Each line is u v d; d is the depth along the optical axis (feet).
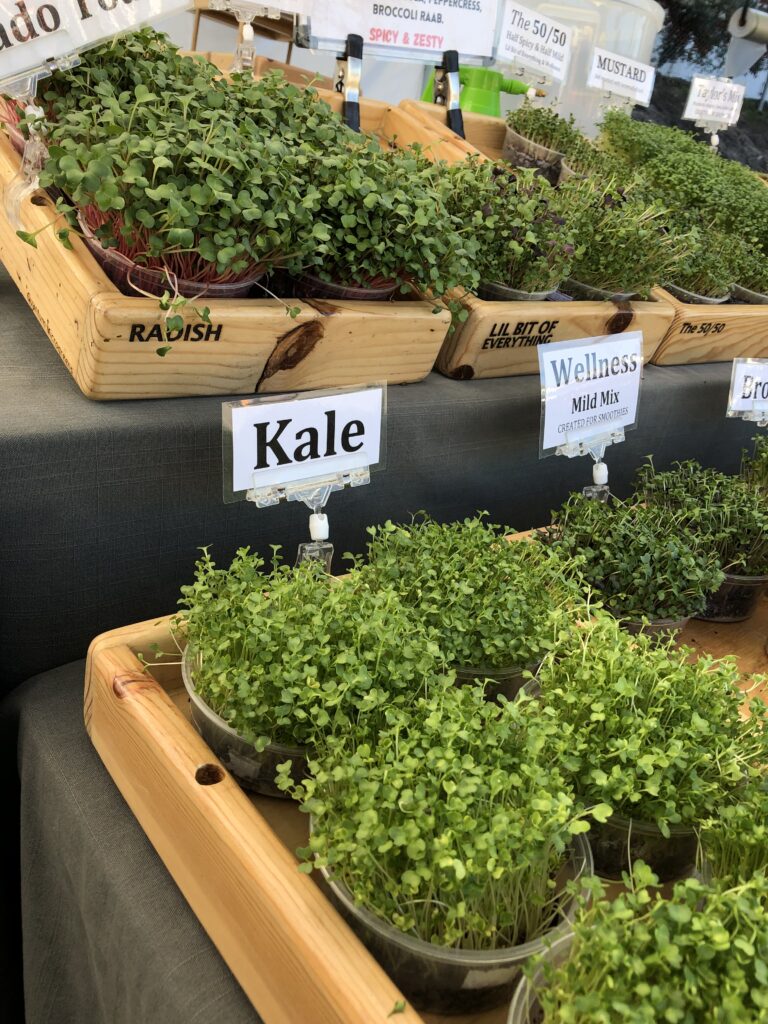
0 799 4.41
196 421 4.18
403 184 4.55
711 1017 2.08
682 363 7.33
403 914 2.56
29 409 3.93
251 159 3.92
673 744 2.90
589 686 3.26
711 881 2.87
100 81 4.20
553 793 2.73
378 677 3.12
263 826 2.81
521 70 8.23
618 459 6.77
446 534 4.23
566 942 2.52
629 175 8.10
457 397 5.30
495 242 5.40
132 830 3.36
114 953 3.17
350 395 4.17
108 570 4.24
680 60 14.30
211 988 2.83
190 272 4.12
